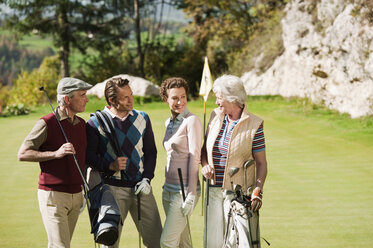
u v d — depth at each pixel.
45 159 3.35
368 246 4.67
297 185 7.49
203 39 33.72
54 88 33.44
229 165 3.56
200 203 6.52
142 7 35.25
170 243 3.70
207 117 15.60
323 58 16.69
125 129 3.74
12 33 34.06
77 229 5.40
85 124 3.71
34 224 5.57
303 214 5.93
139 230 3.73
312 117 14.81
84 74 35.75
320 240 4.86
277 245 4.73
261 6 30.95
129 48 36.16
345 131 12.33
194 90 31.62
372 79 14.16
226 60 30.55
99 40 34.94
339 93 15.76
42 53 97.94
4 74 90.06
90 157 3.68
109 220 3.32
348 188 7.27
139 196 3.70
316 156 9.71
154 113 16.45
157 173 8.32
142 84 21.41
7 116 18.41
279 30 22.80
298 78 19.09
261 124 3.54
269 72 22.00
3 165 9.23
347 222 5.54
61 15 33.38
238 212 3.45
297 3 19.31
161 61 35.00
